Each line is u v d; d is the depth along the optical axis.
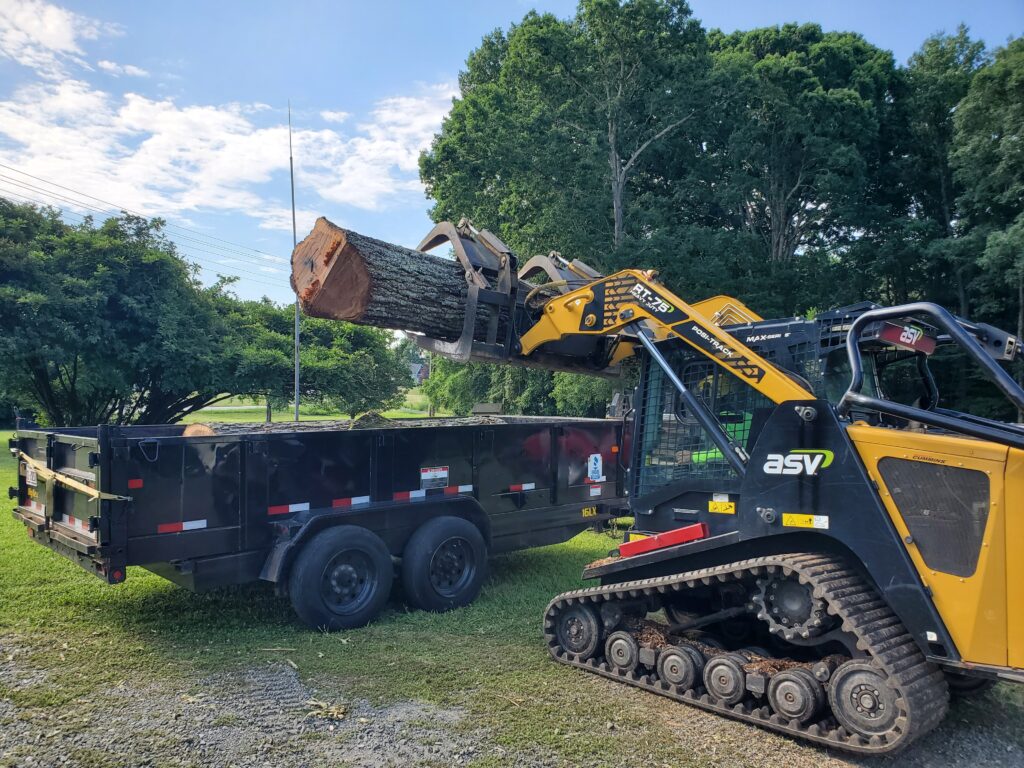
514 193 22.23
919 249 23.88
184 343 22.11
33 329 19.58
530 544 7.41
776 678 3.99
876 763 3.69
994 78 19.80
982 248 21.77
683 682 4.40
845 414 4.09
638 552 4.90
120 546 4.91
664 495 4.95
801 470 4.11
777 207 26.14
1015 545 3.42
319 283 5.41
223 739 3.73
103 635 5.33
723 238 21.62
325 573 5.60
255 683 4.50
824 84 26.09
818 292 25.02
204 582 5.35
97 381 21.02
